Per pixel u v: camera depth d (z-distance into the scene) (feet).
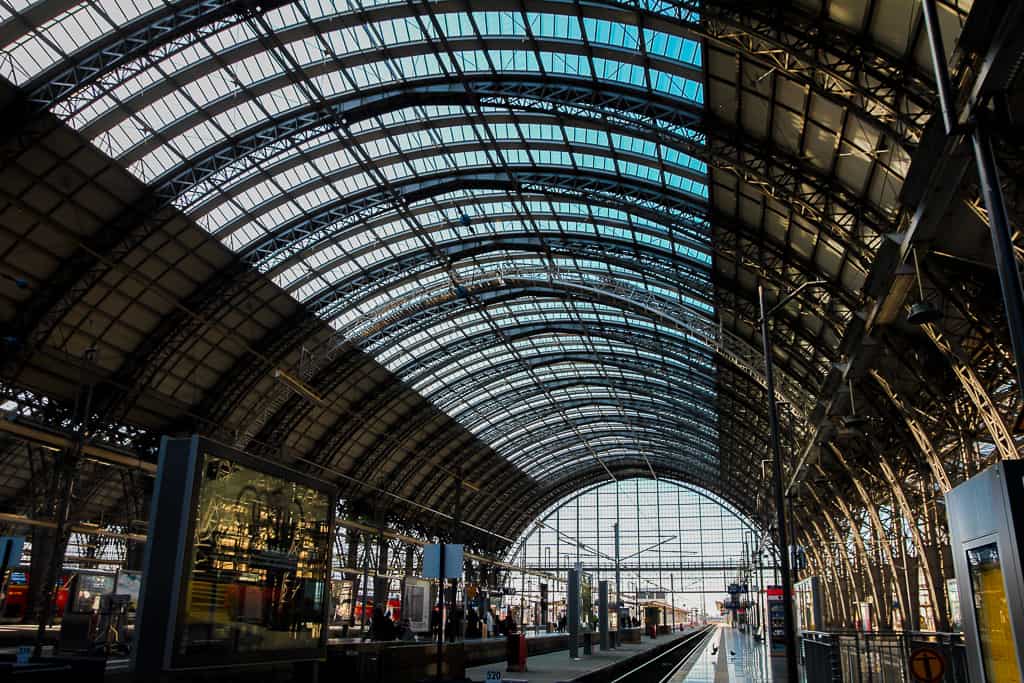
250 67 102.42
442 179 124.26
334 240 132.67
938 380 97.50
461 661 74.59
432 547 49.08
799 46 66.03
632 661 138.10
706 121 88.99
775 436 65.16
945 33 55.36
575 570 132.36
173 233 122.01
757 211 101.30
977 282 74.33
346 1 91.86
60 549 107.65
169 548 35.83
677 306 142.10
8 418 113.50
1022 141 51.60
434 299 158.61
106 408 136.15
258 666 41.45
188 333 137.90
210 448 38.04
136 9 88.53
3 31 86.28
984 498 27.73
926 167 58.18
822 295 103.19
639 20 81.46
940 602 114.62
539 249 141.49
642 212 113.09
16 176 102.68
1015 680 25.31
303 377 153.48
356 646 58.49
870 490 155.53
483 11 89.30
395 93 103.55
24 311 117.60
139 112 102.83
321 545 48.65
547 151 115.03
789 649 56.34
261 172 117.19
